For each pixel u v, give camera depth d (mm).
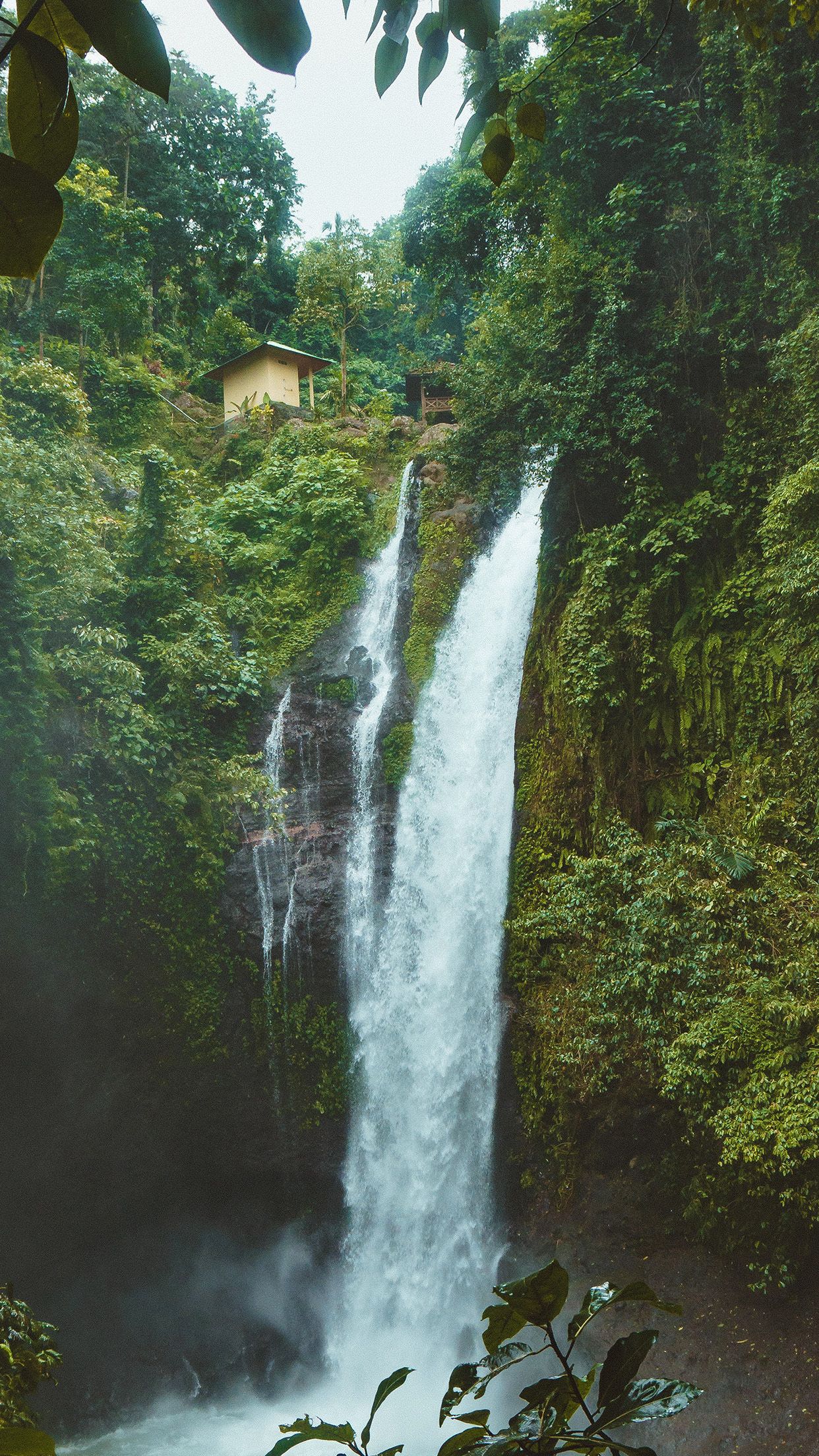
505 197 21844
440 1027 17859
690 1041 12875
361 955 18391
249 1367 17906
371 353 43812
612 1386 1390
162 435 29109
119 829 16922
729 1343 13102
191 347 36625
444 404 30578
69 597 17578
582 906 14938
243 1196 18531
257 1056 17750
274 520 24422
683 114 18266
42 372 21547
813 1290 12836
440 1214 17109
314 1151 18047
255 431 28469
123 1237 18156
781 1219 12625
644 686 16844
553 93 19172
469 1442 1418
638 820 16594
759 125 16594
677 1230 14453
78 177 28875
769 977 13219
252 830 18719
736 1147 12250
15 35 1073
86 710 17156
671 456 17609
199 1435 16547
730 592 16734
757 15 5680
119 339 31172
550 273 18969
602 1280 14797
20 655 15797
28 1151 16734
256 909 18125
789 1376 12398
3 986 15617
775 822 14648
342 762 20125
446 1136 17266
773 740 15805
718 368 17875
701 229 18062
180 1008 17328
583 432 17938
